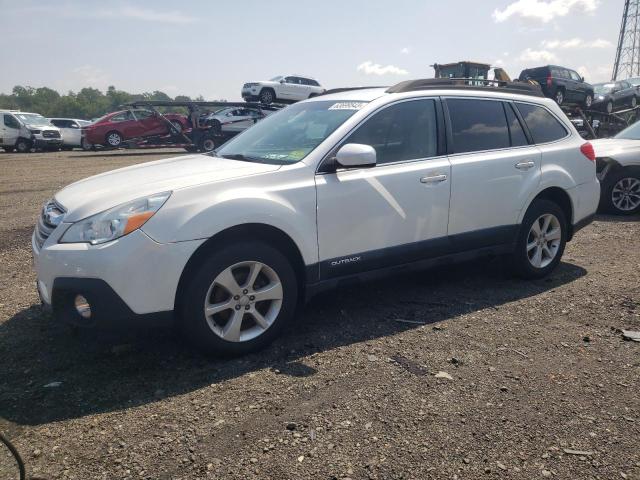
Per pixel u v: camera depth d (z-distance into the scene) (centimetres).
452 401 310
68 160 1981
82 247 326
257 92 2592
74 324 333
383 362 359
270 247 369
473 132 478
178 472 251
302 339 397
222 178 363
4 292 502
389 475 248
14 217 855
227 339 358
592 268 571
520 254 509
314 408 303
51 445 272
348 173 404
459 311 450
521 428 284
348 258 405
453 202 452
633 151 862
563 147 534
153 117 2344
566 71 2159
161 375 344
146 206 333
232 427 286
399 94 446
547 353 372
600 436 277
